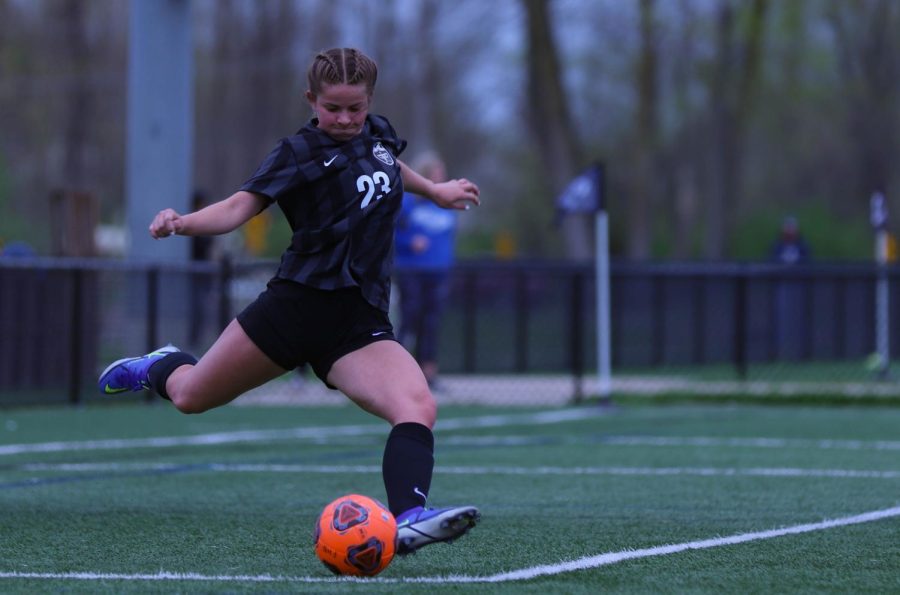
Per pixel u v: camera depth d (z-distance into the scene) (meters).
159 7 56.78
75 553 18.66
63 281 47.44
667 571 17.02
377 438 37.88
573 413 47.47
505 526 21.22
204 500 24.56
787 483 27.28
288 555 18.47
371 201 16.66
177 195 57.03
